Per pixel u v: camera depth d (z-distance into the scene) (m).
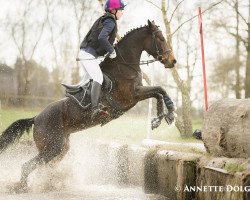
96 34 8.82
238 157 5.91
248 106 5.86
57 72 47.06
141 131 16.20
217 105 6.62
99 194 8.48
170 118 8.84
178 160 7.25
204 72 8.12
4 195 8.44
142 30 9.05
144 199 7.81
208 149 6.80
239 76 31.50
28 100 41.44
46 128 9.09
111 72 9.01
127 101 9.03
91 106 9.01
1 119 22.41
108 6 8.96
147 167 8.66
